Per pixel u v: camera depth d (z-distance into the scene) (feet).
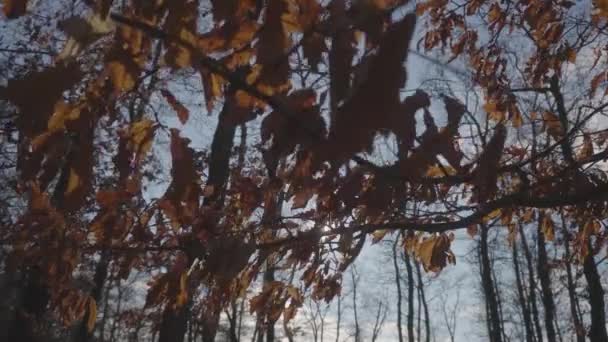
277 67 4.03
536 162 9.37
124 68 4.15
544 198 7.51
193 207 6.52
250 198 8.02
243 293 8.50
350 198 4.89
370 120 3.44
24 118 3.84
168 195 5.82
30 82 3.82
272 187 7.37
